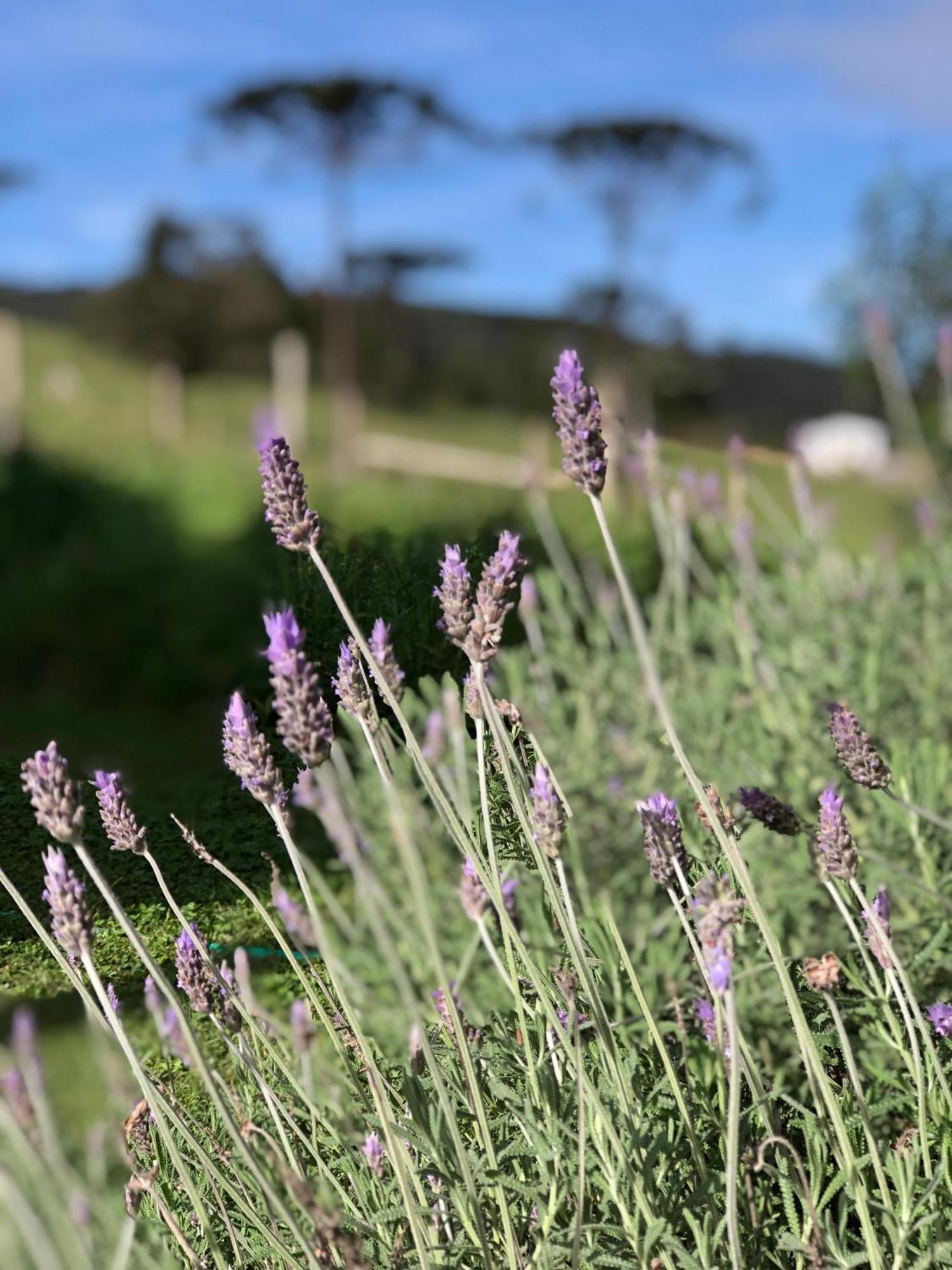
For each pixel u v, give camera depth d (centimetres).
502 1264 150
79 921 121
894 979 146
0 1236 94
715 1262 147
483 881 139
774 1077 215
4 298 4694
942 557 422
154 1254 118
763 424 3941
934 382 1071
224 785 214
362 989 208
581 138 3400
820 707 303
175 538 1116
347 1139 161
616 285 3591
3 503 1173
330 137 3681
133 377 3900
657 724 341
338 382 3759
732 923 125
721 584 356
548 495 473
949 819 257
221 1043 186
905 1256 143
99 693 939
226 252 4425
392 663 145
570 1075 158
